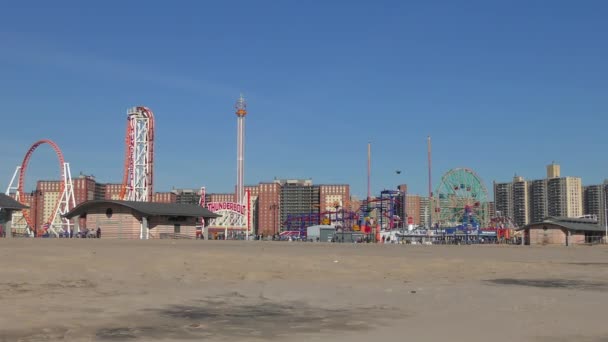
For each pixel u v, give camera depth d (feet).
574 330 53.42
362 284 92.73
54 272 87.66
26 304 61.41
